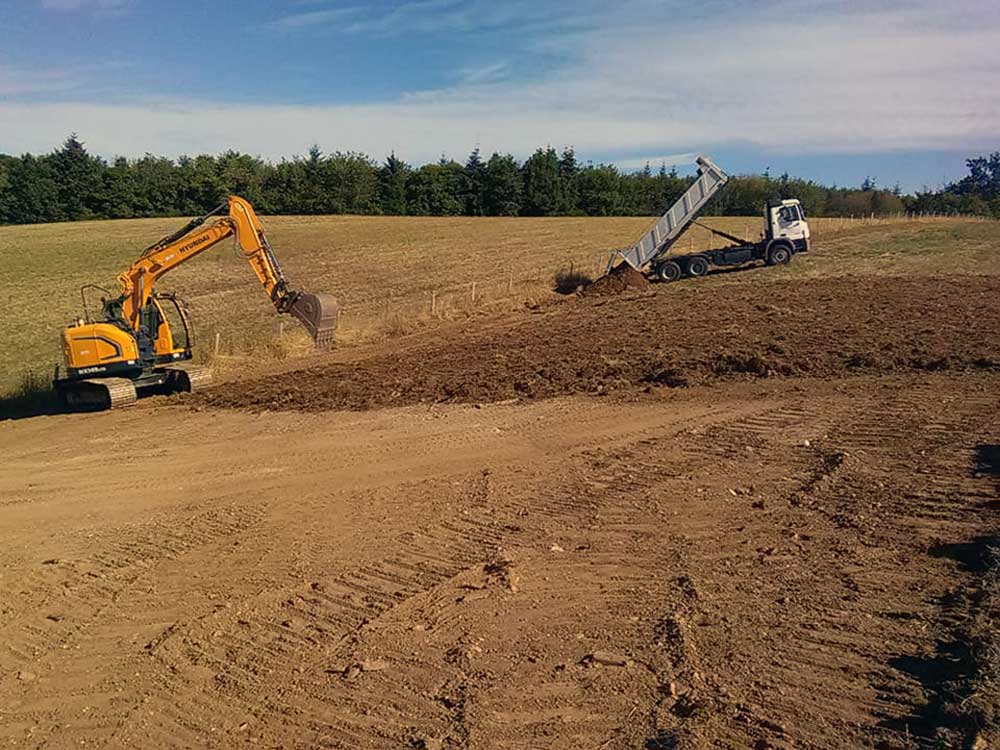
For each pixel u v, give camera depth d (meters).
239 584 7.76
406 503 9.65
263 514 9.75
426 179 99.56
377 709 5.49
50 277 45.19
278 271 18.27
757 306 23.28
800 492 8.79
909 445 10.04
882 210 90.88
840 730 4.76
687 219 33.03
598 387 14.84
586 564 7.51
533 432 12.30
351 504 9.80
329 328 18.20
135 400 17.92
